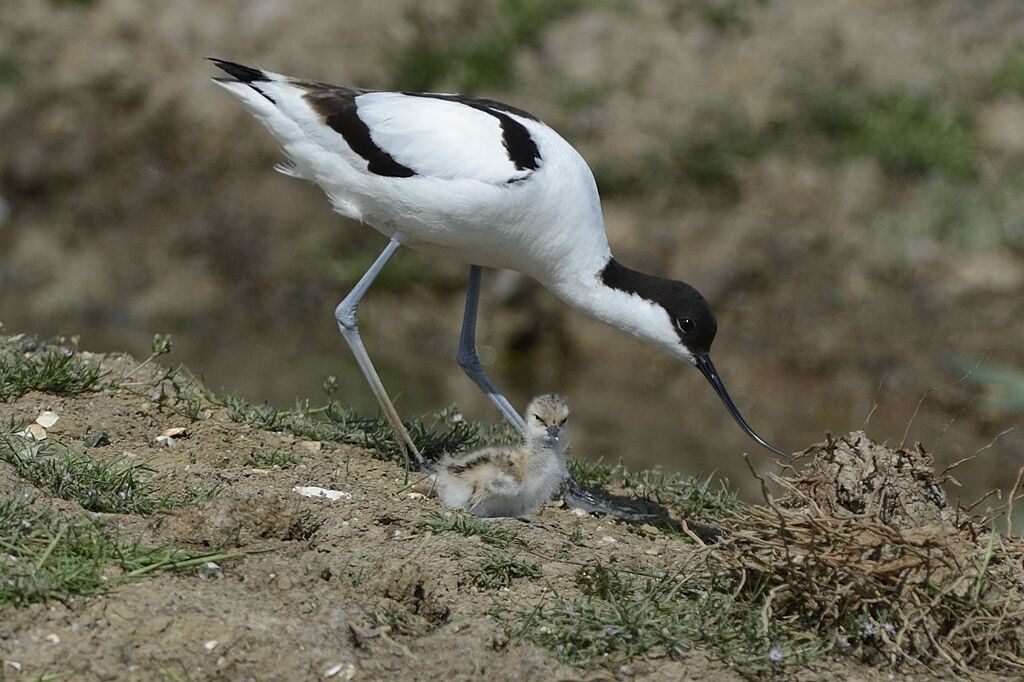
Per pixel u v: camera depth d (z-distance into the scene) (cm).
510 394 1376
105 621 582
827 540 677
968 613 673
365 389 1335
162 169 1733
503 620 638
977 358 1362
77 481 703
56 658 561
